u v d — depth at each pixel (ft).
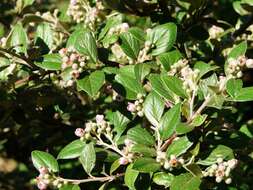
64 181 1.06
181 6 1.43
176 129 0.97
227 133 1.17
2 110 1.42
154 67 1.16
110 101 1.43
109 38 1.20
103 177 1.08
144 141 1.03
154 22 1.37
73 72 1.08
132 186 0.99
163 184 1.01
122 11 1.34
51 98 1.35
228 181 0.99
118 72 1.15
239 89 0.98
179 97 1.07
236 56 1.06
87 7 1.32
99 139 1.10
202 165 1.05
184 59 1.21
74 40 1.20
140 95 1.11
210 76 1.07
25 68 1.26
